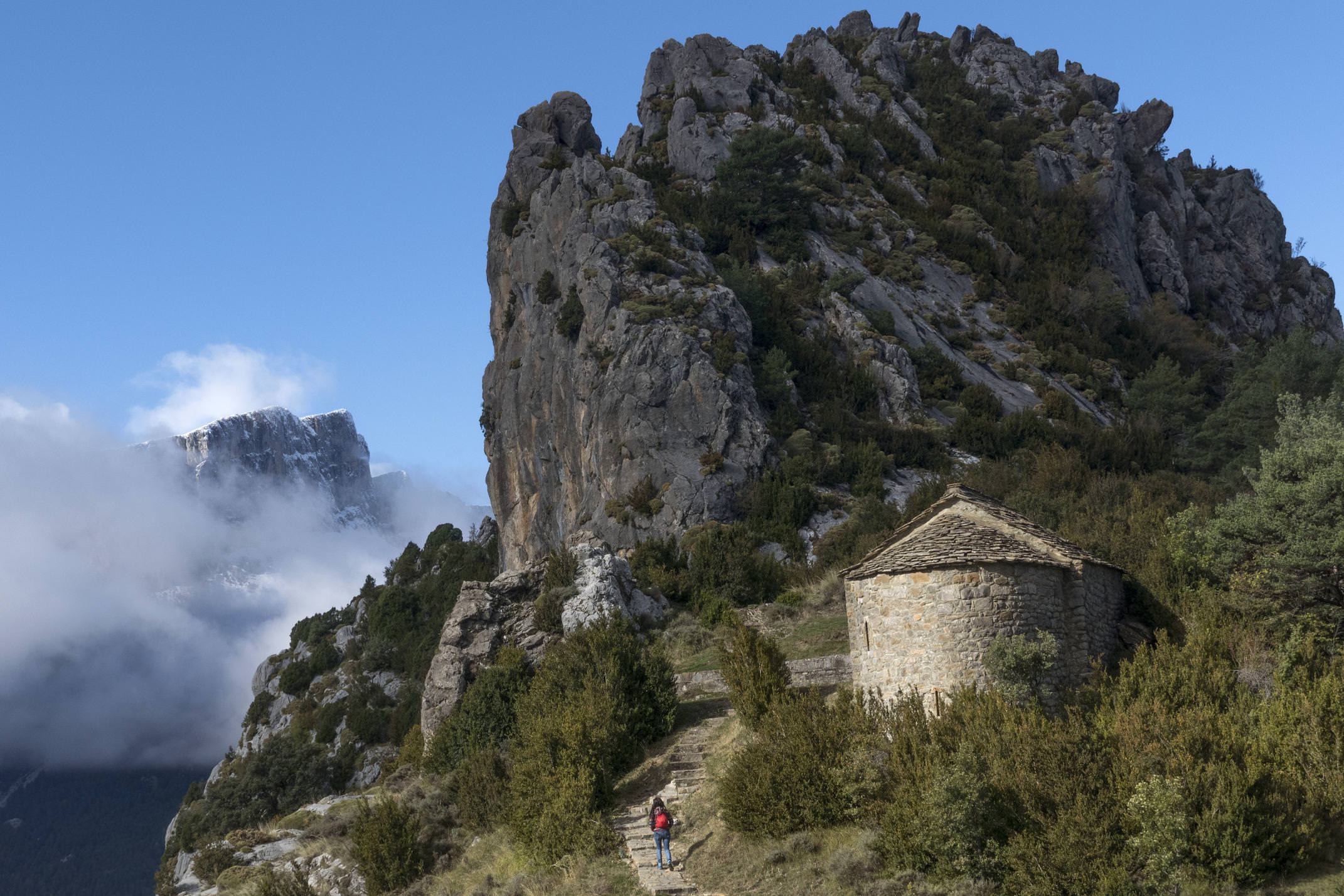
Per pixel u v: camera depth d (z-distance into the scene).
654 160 93.75
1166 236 104.56
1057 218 99.19
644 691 28.94
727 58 106.12
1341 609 24.70
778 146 84.62
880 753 20.94
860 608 24.89
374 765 55.19
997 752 19.09
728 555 42.31
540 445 70.38
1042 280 89.19
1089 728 19.34
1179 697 21.06
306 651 81.19
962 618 23.31
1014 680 22.48
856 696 23.23
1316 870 16.91
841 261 82.31
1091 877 16.88
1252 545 27.45
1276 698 20.91
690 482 54.12
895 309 78.00
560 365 67.94
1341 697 19.72
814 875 19.38
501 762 29.38
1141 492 41.78
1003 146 108.31
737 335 62.72
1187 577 28.33
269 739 66.50
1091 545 30.42
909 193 96.62
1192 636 23.52
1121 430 63.00
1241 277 111.50
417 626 71.94
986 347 77.69
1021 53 124.44
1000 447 60.72
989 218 96.56
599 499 58.88
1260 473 28.59
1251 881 16.66
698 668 34.59
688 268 68.12
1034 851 17.39
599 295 65.31
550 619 35.69
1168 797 16.80
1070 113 115.44
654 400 58.03
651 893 20.47
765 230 84.19
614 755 26.55
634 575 42.03
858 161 98.56
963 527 25.61
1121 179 104.06
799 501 51.25
